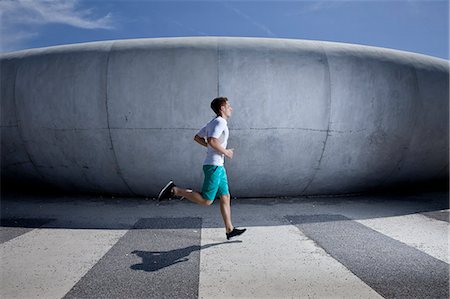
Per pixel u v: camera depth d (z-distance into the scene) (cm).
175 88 556
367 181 640
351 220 460
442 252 327
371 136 599
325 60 583
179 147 564
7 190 718
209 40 596
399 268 285
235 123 555
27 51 665
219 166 357
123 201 597
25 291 243
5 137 634
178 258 311
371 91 592
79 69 580
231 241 365
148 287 249
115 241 366
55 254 324
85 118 574
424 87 638
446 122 664
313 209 532
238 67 560
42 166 636
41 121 598
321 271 279
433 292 240
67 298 232
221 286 250
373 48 647
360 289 245
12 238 379
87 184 632
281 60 570
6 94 623
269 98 558
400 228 417
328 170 601
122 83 564
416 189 732
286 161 578
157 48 577
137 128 562
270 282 257
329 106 573
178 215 495
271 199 609
